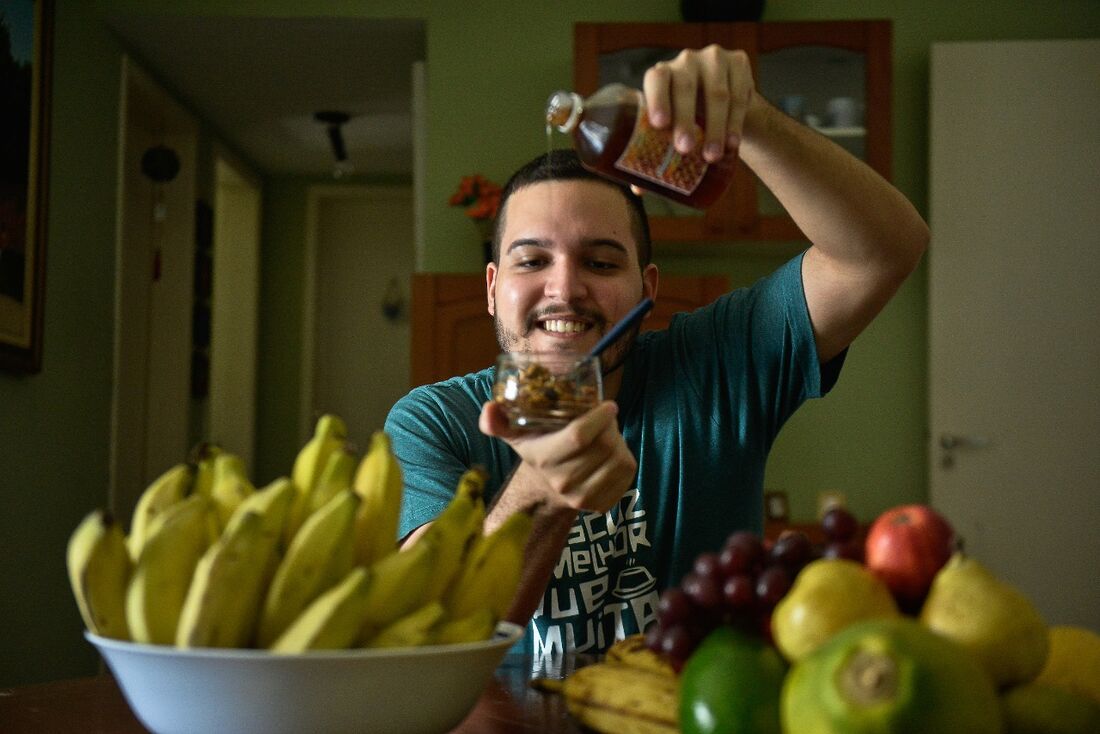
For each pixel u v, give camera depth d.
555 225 1.48
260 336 6.38
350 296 6.59
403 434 1.52
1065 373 3.75
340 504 0.70
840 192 1.25
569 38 4.05
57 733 0.86
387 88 4.98
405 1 4.09
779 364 1.52
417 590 0.71
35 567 3.66
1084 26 3.97
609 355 1.50
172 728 0.69
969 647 0.61
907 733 0.52
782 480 3.96
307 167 6.34
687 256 3.95
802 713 0.55
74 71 3.89
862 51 3.57
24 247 3.41
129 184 4.91
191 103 5.18
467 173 4.03
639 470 1.51
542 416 0.98
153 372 5.13
